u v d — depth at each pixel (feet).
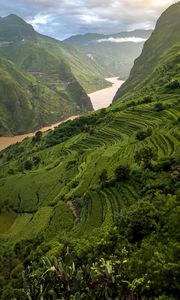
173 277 113.60
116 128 522.06
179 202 178.70
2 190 458.09
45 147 643.45
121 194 270.05
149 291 112.98
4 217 396.78
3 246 288.30
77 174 397.19
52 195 384.47
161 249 136.87
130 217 182.80
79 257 163.02
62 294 112.06
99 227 228.22
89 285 112.47
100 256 155.02
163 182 237.66
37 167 530.27
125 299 106.93
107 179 311.88
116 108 640.58
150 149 295.69
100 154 417.49
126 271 121.80
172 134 355.56
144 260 131.13
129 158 345.51
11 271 234.58
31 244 268.41
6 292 179.63
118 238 169.48
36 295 115.44
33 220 325.62
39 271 136.46
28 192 422.41
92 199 281.33
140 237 172.65
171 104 521.24
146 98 608.60
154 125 467.11
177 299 110.93
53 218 303.48
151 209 181.16
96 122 622.13
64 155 515.09
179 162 257.14
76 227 259.39
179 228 154.81
